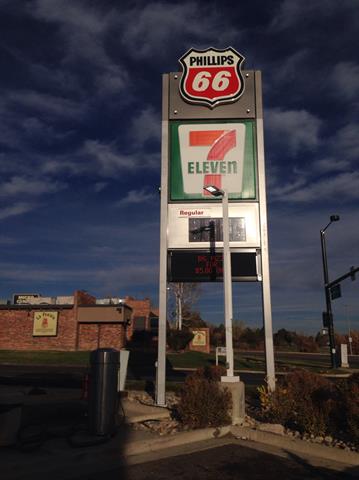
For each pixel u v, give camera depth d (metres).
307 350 63.31
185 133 12.82
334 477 6.07
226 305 9.92
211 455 7.03
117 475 6.04
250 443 7.74
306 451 7.20
